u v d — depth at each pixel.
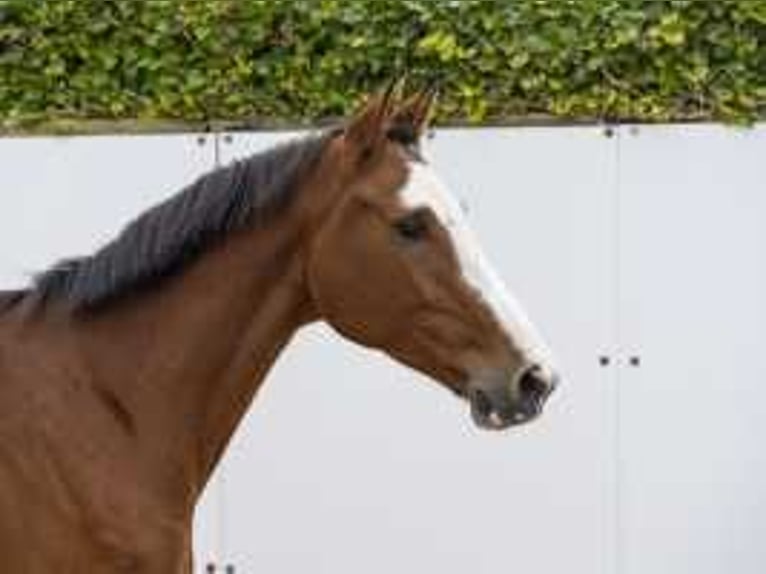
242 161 7.65
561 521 10.81
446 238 7.35
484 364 7.31
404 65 10.80
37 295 7.59
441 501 10.84
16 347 7.45
